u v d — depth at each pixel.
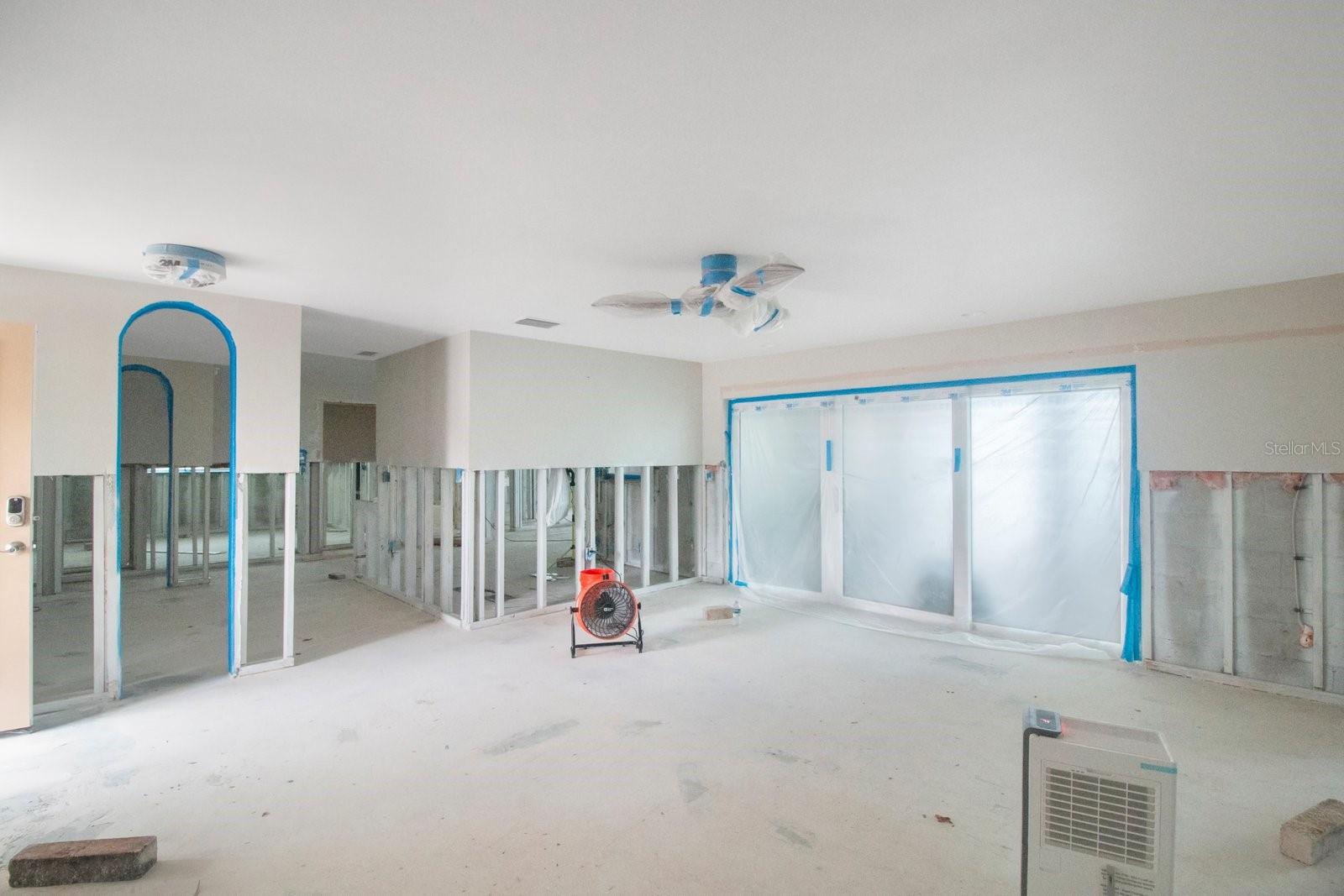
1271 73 1.69
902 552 5.61
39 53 1.58
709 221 2.79
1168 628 4.22
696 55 1.62
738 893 2.12
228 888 2.14
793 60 1.64
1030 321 4.80
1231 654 3.98
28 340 3.29
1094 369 4.52
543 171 2.30
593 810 2.59
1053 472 4.79
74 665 4.28
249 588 6.81
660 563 7.79
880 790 2.74
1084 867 1.80
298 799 2.68
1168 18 1.47
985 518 5.12
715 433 7.07
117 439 3.68
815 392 6.18
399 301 4.25
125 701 3.70
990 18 1.47
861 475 5.88
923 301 4.25
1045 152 2.16
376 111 1.88
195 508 8.10
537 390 5.67
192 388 7.03
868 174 2.33
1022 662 4.43
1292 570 3.78
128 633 5.07
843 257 3.31
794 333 5.41
